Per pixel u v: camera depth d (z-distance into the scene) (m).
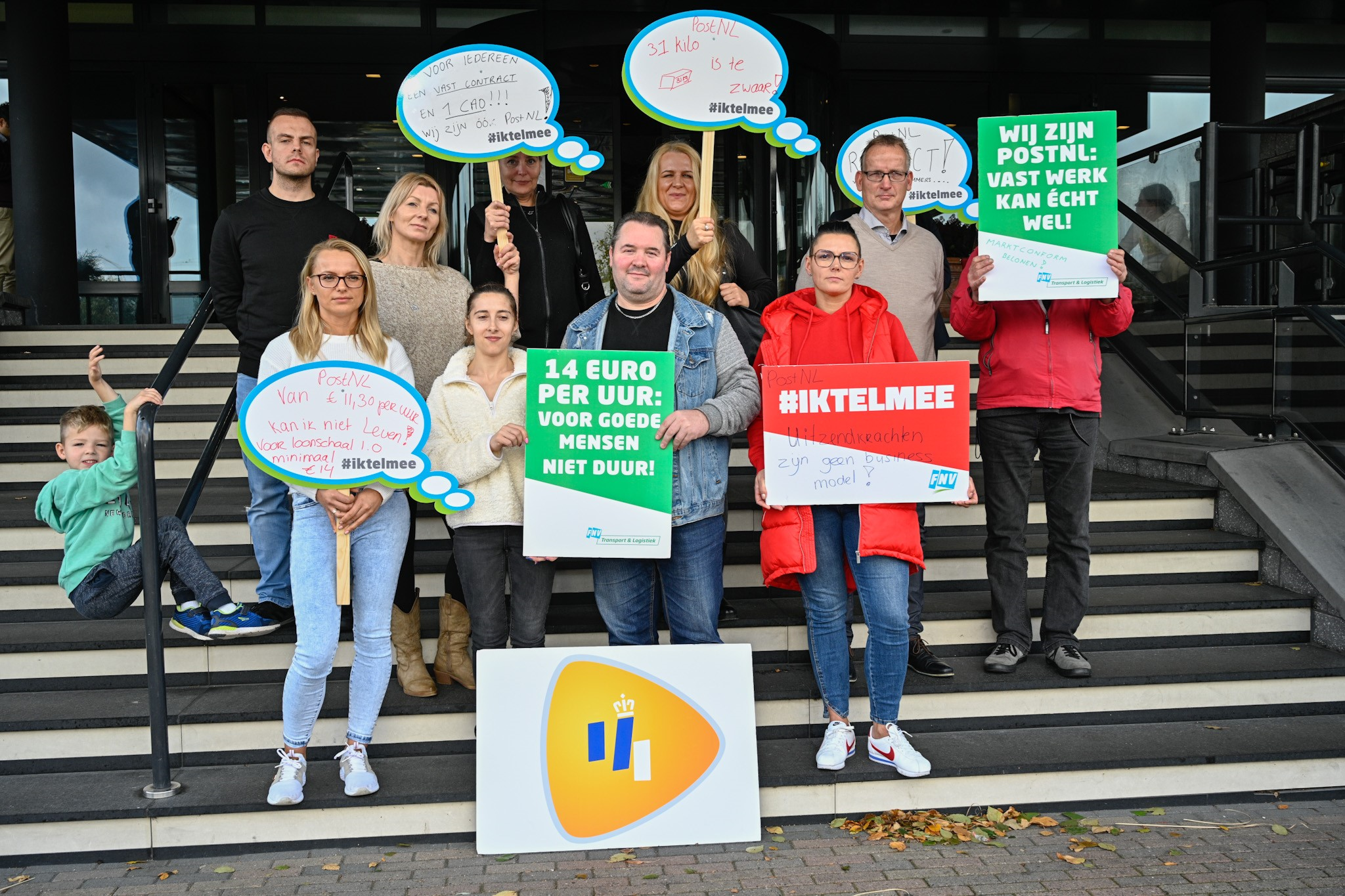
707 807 3.23
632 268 3.11
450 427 3.27
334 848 3.21
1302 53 10.26
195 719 3.45
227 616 3.55
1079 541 3.82
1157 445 5.39
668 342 3.20
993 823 3.33
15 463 5.29
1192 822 3.35
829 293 3.32
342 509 3.07
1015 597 3.87
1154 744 3.58
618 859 3.12
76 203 9.35
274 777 3.38
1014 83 9.88
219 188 9.45
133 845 3.14
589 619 3.98
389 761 3.50
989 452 3.86
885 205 3.82
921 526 4.43
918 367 3.19
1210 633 4.20
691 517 3.16
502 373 3.35
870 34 9.66
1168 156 6.34
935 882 2.96
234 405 4.12
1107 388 6.15
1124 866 3.05
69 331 6.66
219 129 9.40
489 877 3.01
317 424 3.06
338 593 3.12
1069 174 3.48
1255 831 3.28
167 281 9.48
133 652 3.78
